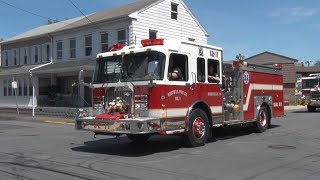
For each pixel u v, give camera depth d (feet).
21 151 40.60
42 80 109.09
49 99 103.81
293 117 81.87
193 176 28.19
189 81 40.73
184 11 100.53
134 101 38.06
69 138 51.83
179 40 40.16
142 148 41.47
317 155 36.24
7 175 29.22
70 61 103.45
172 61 39.04
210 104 43.62
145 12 91.30
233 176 28.09
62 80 106.73
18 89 112.98
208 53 43.86
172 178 27.66
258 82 53.98
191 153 37.73
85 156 37.01
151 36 92.68
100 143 46.11
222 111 45.60
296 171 29.63
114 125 36.99
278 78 59.62
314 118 78.43
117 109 38.42
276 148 40.37
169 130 38.17
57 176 28.66
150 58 37.88
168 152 38.55
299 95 133.18
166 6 96.07
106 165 32.45
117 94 39.47
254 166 31.42
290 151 38.50
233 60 49.70
